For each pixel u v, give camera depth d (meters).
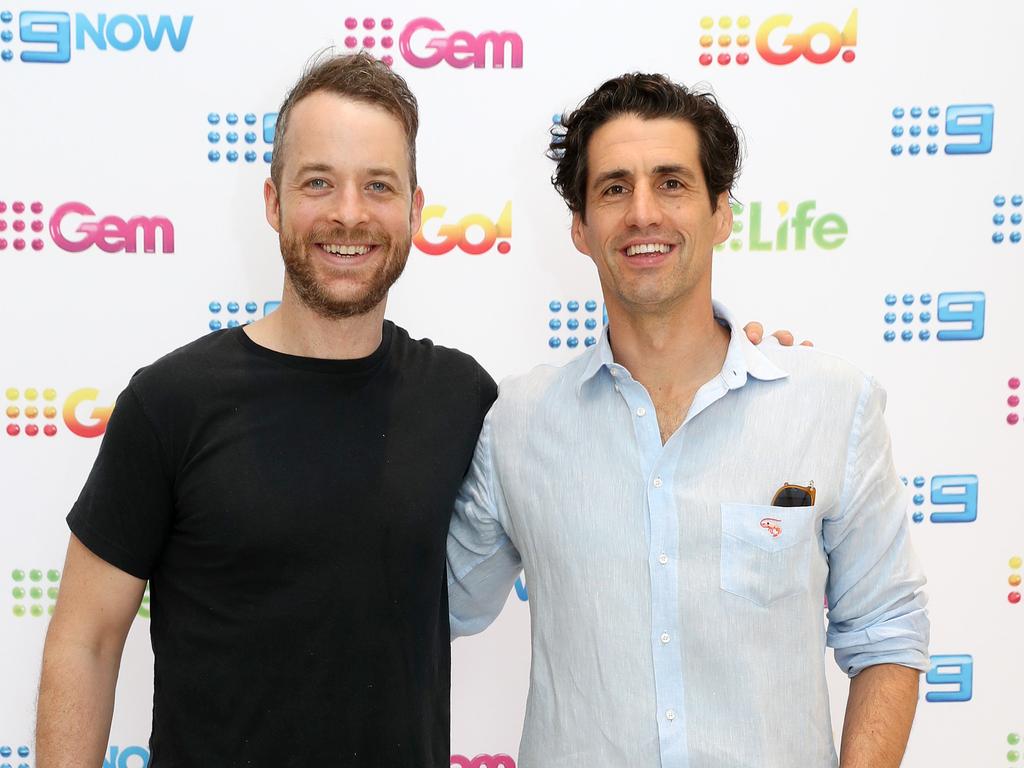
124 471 1.24
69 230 1.76
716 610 1.20
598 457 1.27
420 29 1.75
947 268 1.82
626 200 1.24
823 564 1.26
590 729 1.22
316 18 1.74
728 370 1.25
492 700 1.92
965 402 1.84
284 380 1.28
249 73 1.75
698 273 1.24
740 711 1.18
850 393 1.26
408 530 1.27
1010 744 1.88
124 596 1.27
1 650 1.82
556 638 1.26
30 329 1.77
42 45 1.72
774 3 1.76
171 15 1.73
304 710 1.22
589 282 1.83
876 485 1.25
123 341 1.79
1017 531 1.85
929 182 1.80
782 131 1.79
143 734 1.88
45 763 1.21
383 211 1.28
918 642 1.26
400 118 1.32
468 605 1.49
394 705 1.26
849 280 1.82
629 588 1.22
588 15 1.76
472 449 1.38
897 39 1.78
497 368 1.84
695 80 1.78
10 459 1.79
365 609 1.24
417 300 1.82
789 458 1.23
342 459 1.27
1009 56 1.78
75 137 1.74
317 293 1.26
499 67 1.77
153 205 1.76
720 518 1.21
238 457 1.24
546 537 1.28
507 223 1.81
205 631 1.24
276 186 1.34
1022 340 1.83
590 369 1.29
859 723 1.23
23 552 1.81
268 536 1.22
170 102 1.75
